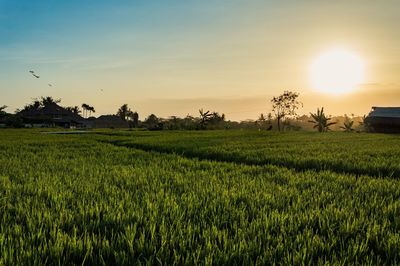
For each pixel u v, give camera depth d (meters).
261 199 6.16
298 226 4.61
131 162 12.83
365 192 7.28
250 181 8.40
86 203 5.80
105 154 16.22
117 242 3.89
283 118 92.38
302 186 7.85
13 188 6.99
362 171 11.16
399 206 5.74
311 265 3.45
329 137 33.66
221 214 5.15
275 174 9.78
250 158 13.98
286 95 87.81
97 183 7.80
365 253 3.77
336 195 6.80
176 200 6.09
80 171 9.98
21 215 5.00
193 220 4.84
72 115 113.44
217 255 3.54
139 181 8.17
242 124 111.69
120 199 6.21
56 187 7.11
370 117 61.41
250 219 5.05
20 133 46.91
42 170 10.22
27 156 14.82
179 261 3.40
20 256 3.40
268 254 3.56
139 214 4.99
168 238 4.00
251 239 4.11
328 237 4.22
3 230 4.30
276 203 5.93
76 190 6.86
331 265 3.33
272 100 89.69
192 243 3.88
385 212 5.38
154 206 5.42
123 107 146.50
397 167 10.92
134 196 6.41
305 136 35.84
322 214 5.16
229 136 35.62
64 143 24.42
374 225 4.53
